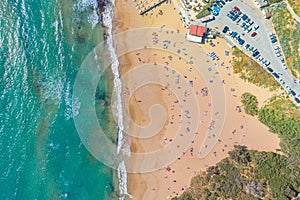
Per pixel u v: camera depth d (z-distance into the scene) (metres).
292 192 55.16
